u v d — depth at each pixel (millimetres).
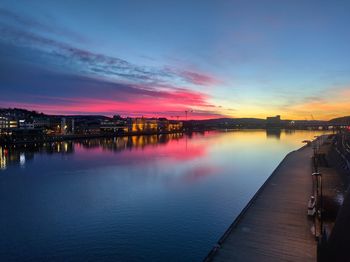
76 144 140250
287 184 30719
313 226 18250
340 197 20781
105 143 146750
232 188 42531
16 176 56562
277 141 149875
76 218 30797
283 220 19859
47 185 48094
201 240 24500
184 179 50375
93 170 62875
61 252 22938
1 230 27625
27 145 134125
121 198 38594
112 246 23719
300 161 47719
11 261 21672
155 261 21250
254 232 17922
